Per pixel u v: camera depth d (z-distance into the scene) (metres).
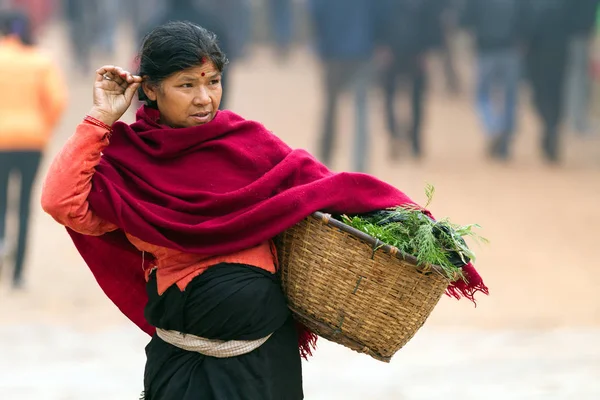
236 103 51.16
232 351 8.72
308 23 70.88
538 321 21.45
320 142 36.31
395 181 36.06
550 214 31.45
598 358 18.23
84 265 25.92
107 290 9.62
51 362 18.11
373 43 33.97
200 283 8.66
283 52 64.56
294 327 9.22
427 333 20.61
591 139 45.06
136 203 8.52
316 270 8.83
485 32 39.62
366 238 8.57
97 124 8.48
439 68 58.62
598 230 29.48
